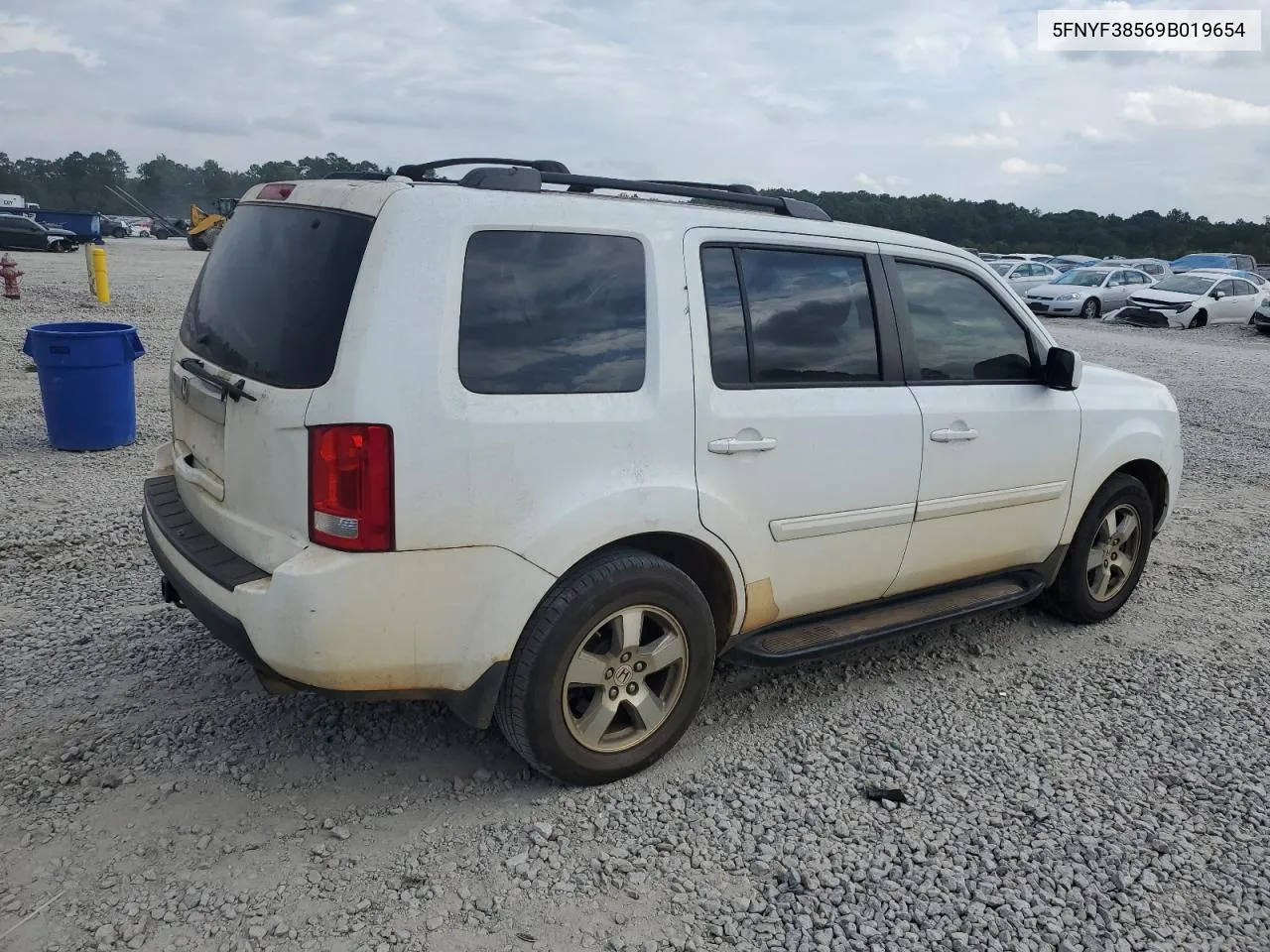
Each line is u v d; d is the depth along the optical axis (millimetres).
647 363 3303
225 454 3164
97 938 2607
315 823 3146
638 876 2965
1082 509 4836
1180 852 3211
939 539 4250
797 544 3750
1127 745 3906
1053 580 4922
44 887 2795
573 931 2727
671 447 3320
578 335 3184
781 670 4422
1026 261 31359
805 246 3795
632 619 3307
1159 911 2926
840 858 3096
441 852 3033
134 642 4348
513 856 3018
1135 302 25562
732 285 3576
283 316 3051
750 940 2729
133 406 7949
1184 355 18812
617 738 3432
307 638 2826
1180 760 3799
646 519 3260
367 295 2850
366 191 3035
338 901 2795
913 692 4289
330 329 2883
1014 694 4316
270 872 2904
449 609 2971
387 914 2750
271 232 3328
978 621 5176
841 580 3971
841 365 3861
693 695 3539
